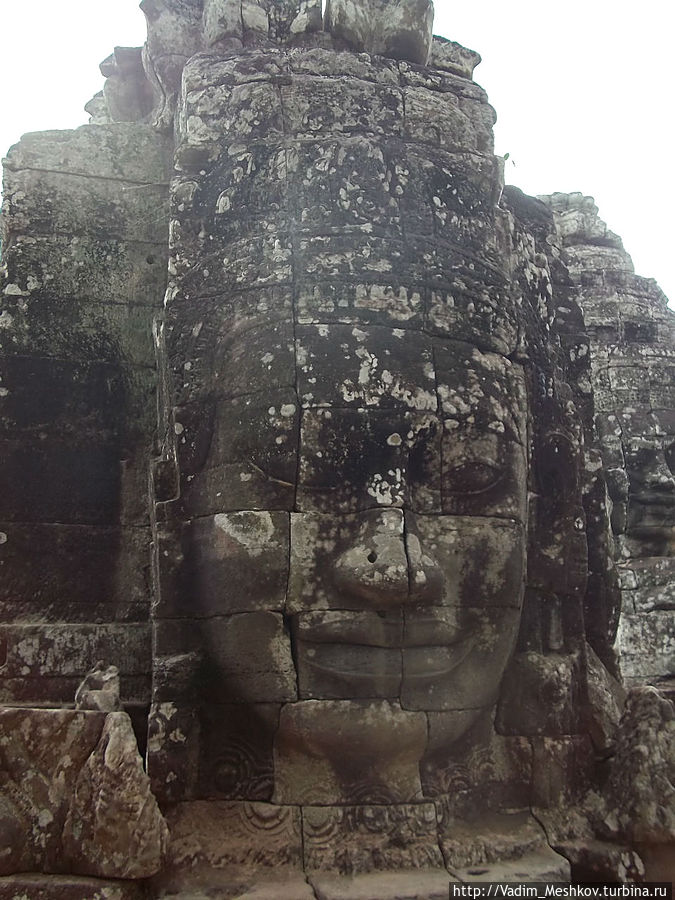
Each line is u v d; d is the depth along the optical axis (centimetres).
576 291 545
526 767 421
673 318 1012
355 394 394
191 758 387
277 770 388
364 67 471
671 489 909
